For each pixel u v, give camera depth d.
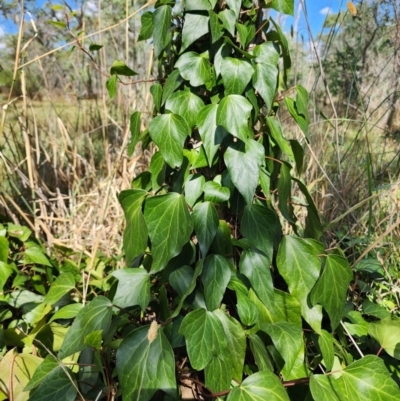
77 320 0.98
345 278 0.94
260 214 0.90
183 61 0.89
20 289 1.43
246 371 0.97
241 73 0.85
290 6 0.89
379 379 0.91
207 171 0.96
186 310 0.95
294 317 0.94
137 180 1.09
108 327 0.92
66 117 2.43
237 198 0.94
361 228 1.66
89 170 2.27
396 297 1.40
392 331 1.10
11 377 0.98
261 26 0.92
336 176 1.82
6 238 1.45
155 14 0.92
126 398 0.83
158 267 0.86
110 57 2.34
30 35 2.09
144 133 1.03
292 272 0.92
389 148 2.15
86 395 0.99
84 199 2.16
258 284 0.89
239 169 0.84
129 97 2.11
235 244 0.91
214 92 0.93
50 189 2.33
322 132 1.92
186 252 0.94
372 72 1.95
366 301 1.31
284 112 2.00
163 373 0.82
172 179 1.01
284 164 0.93
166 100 0.93
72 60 2.30
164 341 0.84
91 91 2.39
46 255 1.63
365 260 1.48
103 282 1.45
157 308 1.04
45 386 0.90
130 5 2.10
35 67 2.34
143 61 2.24
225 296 1.01
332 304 0.93
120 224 1.96
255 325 0.93
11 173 1.81
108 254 1.81
